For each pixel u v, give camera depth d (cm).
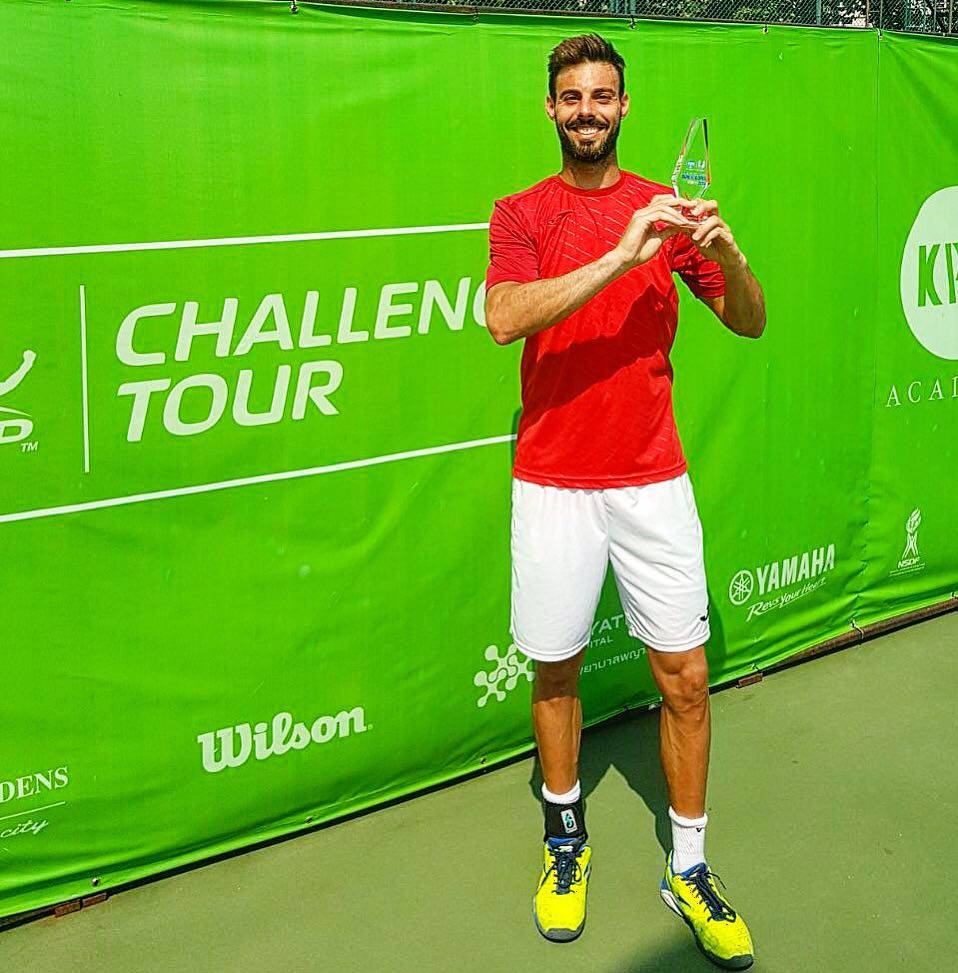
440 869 287
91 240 243
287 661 287
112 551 258
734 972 250
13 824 257
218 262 259
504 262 247
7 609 248
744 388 360
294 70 262
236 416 268
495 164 295
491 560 316
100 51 238
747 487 368
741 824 304
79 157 239
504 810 313
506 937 262
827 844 296
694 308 343
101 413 251
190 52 248
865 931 263
